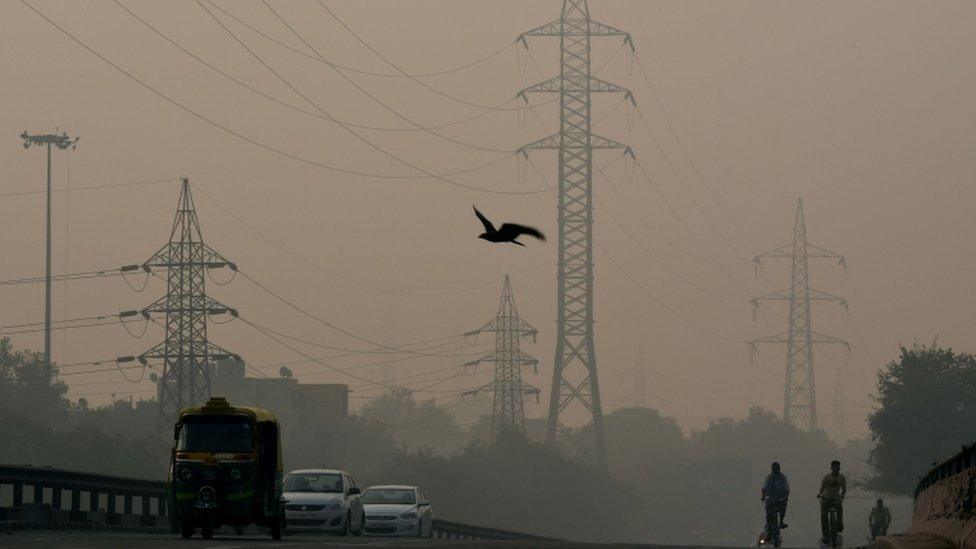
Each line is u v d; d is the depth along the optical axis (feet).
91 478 246.68
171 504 208.95
